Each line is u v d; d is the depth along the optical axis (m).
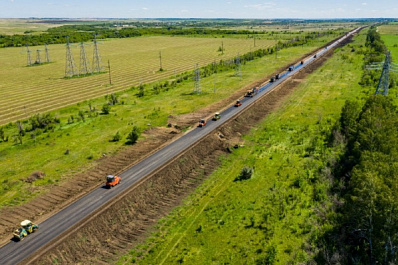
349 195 46.44
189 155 73.75
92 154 74.94
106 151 76.69
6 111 109.69
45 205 56.38
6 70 185.50
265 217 51.72
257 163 71.19
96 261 45.78
